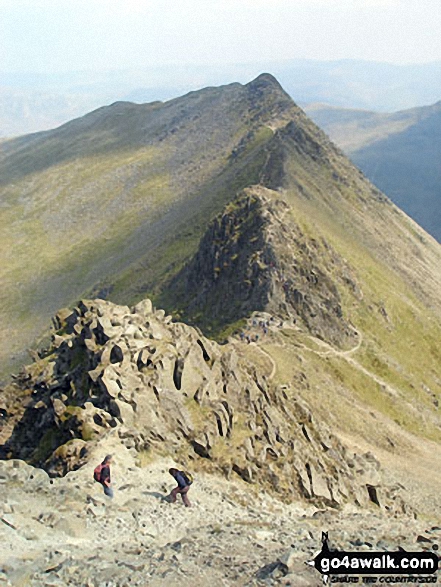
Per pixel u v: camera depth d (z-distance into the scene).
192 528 25.06
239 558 19.27
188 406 41.66
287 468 42.62
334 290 132.88
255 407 47.19
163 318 52.94
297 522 31.31
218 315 125.56
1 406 51.12
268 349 101.31
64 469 31.97
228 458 38.94
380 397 111.12
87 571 17.00
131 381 40.00
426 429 109.56
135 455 33.50
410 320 158.38
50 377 49.78
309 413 57.47
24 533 19.89
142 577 17.06
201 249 147.38
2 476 24.80
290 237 136.50
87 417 37.03
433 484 74.44
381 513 49.44
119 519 23.78
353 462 55.53
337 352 116.94
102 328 46.94
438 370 144.38
